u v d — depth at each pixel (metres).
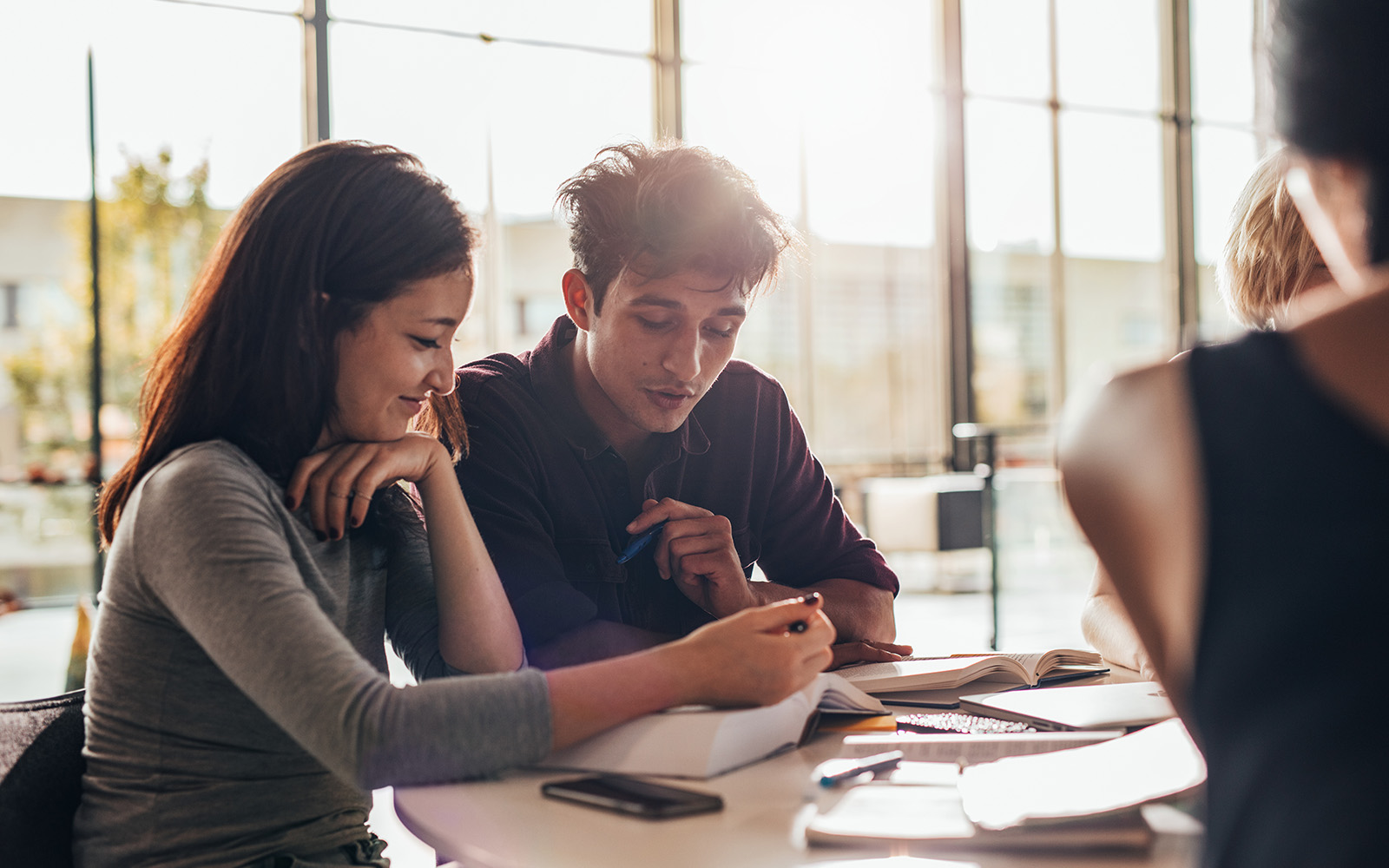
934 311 6.93
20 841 0.97
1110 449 0.50
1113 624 1.51
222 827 1.01
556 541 1.54
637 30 5.85
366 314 1.11
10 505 5.26
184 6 4.96
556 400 1.58
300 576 0.98
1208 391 0.47
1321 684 0.41
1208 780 0.45
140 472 1.07
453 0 5.36
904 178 6.73
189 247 5.14
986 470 5.09
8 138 4.87
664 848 0.73
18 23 4.83
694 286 1.39
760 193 1.48
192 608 0.92
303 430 1.09
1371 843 0.38
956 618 6.25
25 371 5.25
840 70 6.45
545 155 5.66
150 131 5.00
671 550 1.51
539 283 5.73
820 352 6.76
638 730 0.92
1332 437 0.43
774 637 0.99
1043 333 7.13
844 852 0.71
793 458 1.77
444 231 1.12
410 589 1.30
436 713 0.87
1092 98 7.19
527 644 1.40
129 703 1.00
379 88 5.21
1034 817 0.69
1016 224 7.02
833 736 1.05
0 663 4.89
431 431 1.43
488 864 0.71
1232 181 7.57
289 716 0.88
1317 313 0.46
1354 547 0.41
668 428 1.50
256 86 5.05
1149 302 7.44
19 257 5.02
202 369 1.06
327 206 1.08
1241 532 0.44
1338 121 0.48
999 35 6.91
